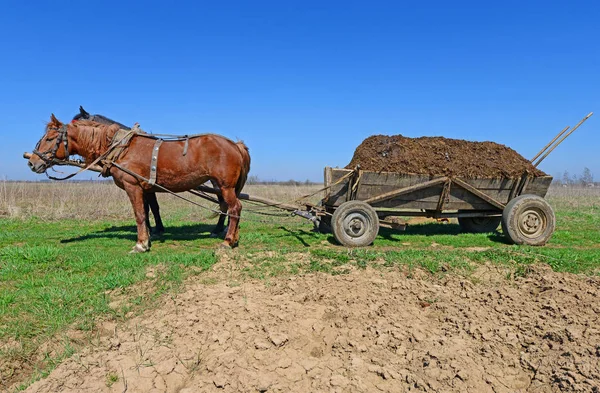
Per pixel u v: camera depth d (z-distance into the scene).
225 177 8.23
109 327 5.02
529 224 9.02
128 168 8.04
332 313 5.34
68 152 8.26
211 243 9.30
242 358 4.28
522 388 4.03
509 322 5.07
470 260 7.26
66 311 5.27
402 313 5.38
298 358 4.39
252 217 13.82
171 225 11.87
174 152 8.11
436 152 9.88
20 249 7.73
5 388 4.12
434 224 12.41
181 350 4.47
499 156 10.05
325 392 3.85
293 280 6.23
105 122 10.13
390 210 9.41
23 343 4.65
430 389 3.91
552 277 6.20
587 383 3.72
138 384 4.00
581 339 4.38
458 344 4.57
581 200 22.56
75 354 4.47
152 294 5.79
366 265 6.93
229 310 5.19
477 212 10.02
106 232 10.60
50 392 3.89
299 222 12.62
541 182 9.66
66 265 7.06
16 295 5.63
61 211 13.73
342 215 8.68
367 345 4.72
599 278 6.08
